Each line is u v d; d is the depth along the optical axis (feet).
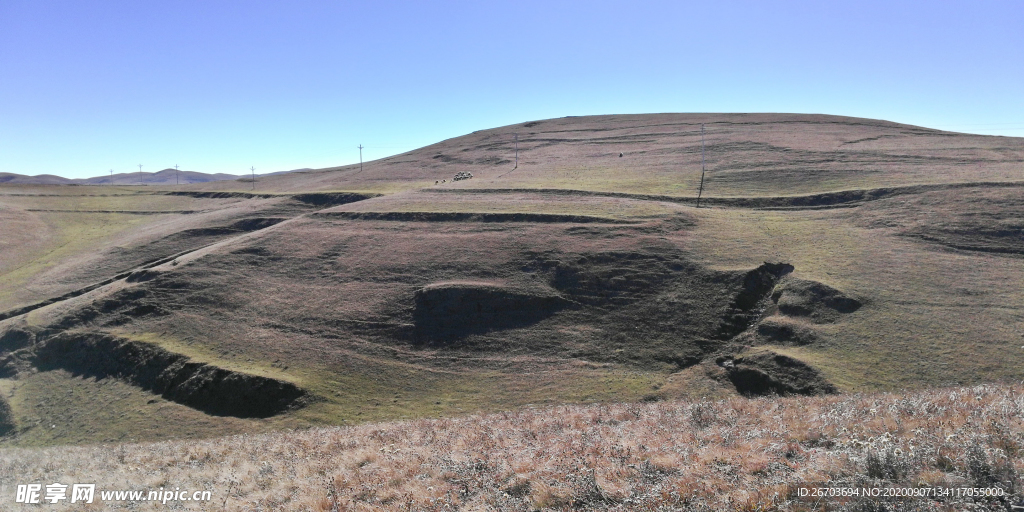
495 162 503.61
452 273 219.00
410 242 253.65
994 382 121.29
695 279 191.83
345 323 197.77
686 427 59.47
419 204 308.81
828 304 165.89
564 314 188.03
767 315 172.24
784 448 46.75
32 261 326.03
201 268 246.47
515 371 164.76
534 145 565.12
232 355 185.16
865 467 38.68
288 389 161.99
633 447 52.13
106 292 238.27
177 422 156.56
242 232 332.80
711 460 45.47
